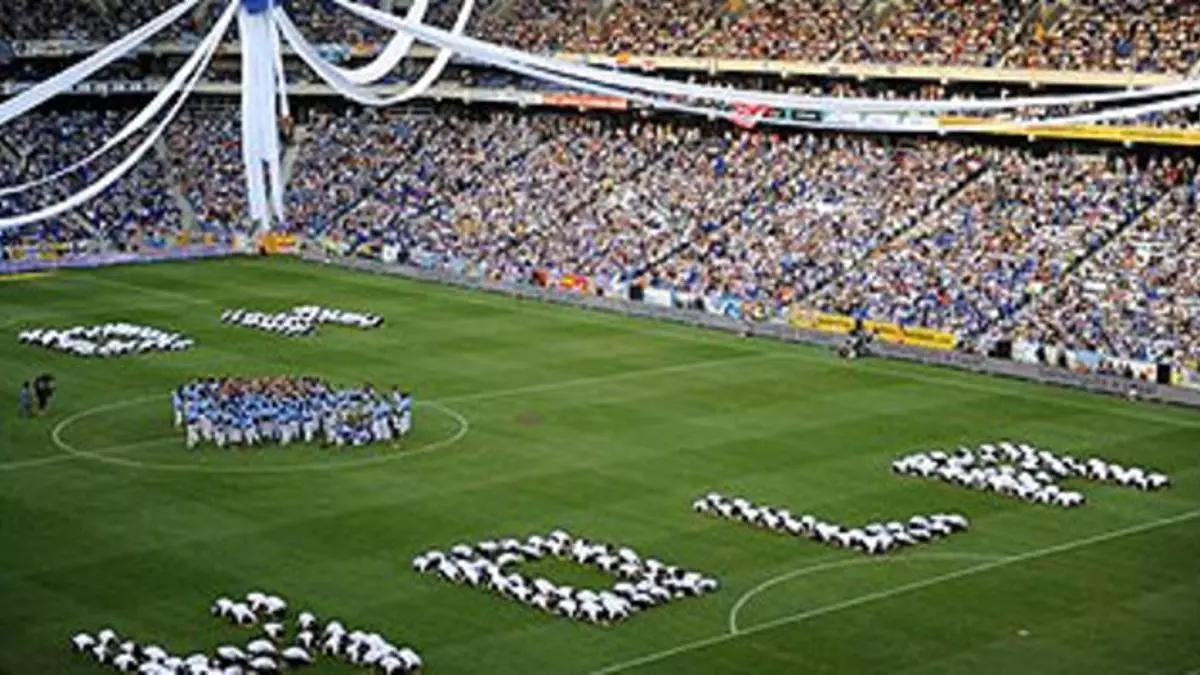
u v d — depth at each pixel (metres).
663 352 91.06
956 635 50.56
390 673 46.81
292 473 67.19
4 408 77.06
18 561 56.41
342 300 105.62
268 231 125.56
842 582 55.09
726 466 68.50
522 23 132.75
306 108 141.75
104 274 115.31
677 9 126.75
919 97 112.69
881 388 83.06
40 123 135.50
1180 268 92.06
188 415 71.19
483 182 125.25
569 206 118.31
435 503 63.28
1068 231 98.06
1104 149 104.19
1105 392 83.19
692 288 103.38
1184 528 61.31
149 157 134.00
